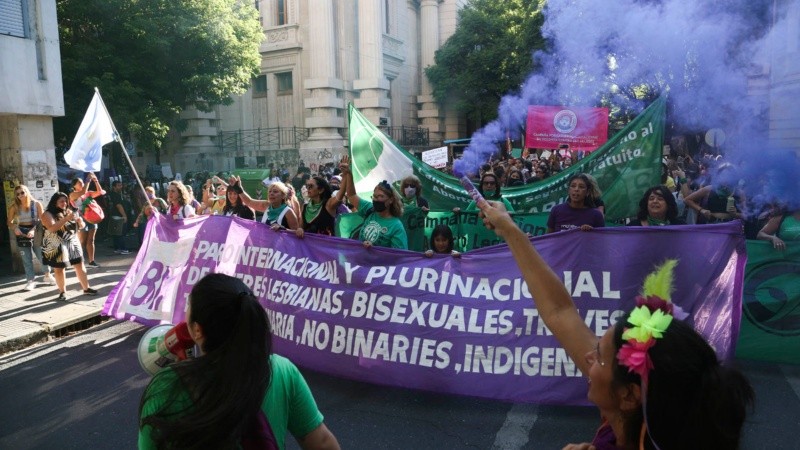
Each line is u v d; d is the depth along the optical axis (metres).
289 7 30.05
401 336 4.99
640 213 6.54
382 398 5.03
